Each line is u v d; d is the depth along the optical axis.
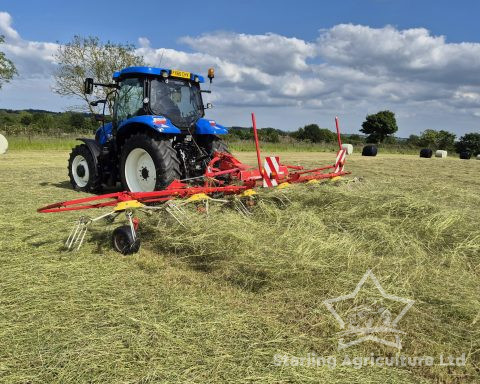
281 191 5.88
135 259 4.19
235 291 3.47
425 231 4.67
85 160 7.88
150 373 2.38
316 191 5.91
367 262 3.87
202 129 7.18
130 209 4.36
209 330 2.85
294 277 3.57
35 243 4.62
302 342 2.74
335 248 4.04
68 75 22.86
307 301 3.23
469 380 2.43
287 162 16.22
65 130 28.42
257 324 2.95
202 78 7.54
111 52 22.95
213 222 4.49
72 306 3.17
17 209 6.15
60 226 5.28
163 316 3.02
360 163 17.23
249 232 4.43
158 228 4.60
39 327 2.86
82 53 22.59
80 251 4.39
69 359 2.50
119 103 7.38
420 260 4.04
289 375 2.41
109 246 4.54
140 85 6.98
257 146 5.48
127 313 3.06
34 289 3.44
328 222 4.99
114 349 2.61
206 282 3.64
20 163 13.12
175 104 7.18
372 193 5.70
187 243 4.22
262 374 2.41
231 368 2.46
